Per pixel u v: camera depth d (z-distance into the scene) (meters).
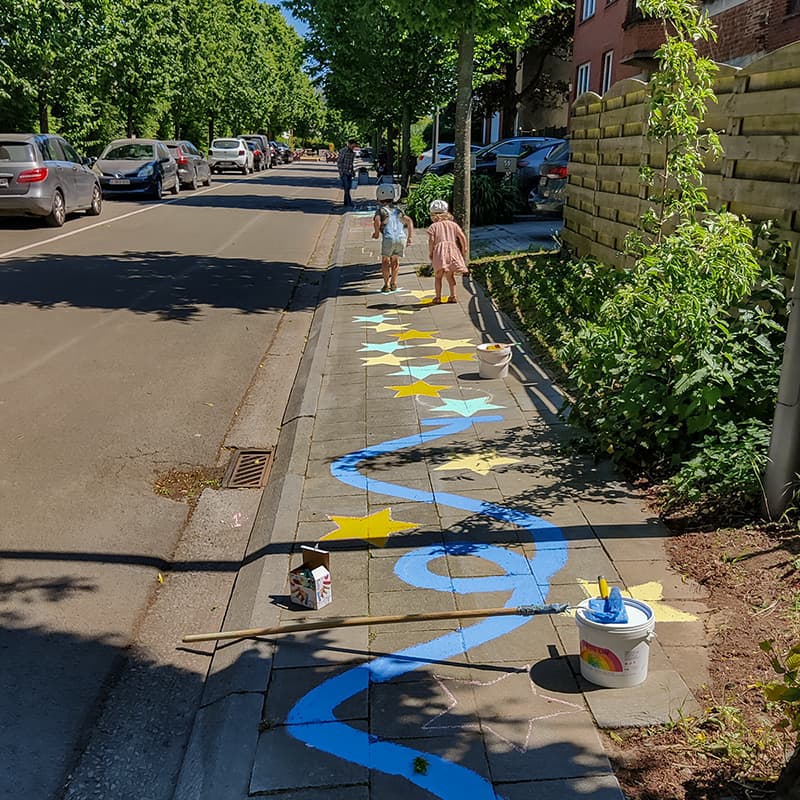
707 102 6.90
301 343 9.85
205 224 20.48
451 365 8.27
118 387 7.75
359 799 2.85
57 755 3.28
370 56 25.61
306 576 4.05
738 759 2.92
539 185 17.47
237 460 6.32
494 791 2.85
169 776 3.20
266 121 70.00
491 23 12.29
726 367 5.24
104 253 15.15
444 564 4.42
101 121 34.03
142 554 4.86
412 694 3.38
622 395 5.46
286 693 3.42
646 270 5.82
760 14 12.94
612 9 21.64
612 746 3.05
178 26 36.09
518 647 3.68
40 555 4.76
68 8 24.34
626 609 3.46
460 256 11.12
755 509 4.61
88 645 3.98
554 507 5.00
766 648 2.79
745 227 5.46
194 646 4.02
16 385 7.63
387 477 5.60
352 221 21.72
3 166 17.17
